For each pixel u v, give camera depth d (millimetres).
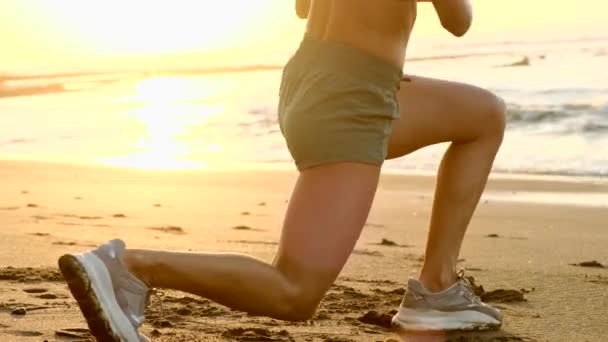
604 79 21891
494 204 9820
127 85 35875
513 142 15602
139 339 2561
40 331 3383
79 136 19906
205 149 17125
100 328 2506
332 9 2877
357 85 2791
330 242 2752
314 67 2838
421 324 3600
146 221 7906
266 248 6242
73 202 9523
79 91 33250
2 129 21484
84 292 2473
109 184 11750
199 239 6723
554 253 6152
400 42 2898
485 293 4371
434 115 3447
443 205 3666
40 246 5945
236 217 8391
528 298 4387
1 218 7887
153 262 2611
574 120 17141
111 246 2572
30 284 4398
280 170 13516
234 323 3607
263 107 23516
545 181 11875
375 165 2828
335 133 2783
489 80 23641
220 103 25250
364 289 4539
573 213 8945
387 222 8266
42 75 46250
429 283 3672
